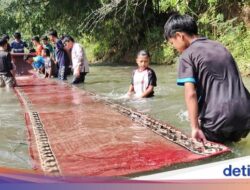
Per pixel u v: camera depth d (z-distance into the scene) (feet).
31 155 14.16
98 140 15.80
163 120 19.56
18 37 51.60
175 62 54.80
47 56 47.09
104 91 31.24
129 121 19.17
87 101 25.81
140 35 66.90
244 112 13.80
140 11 64.28
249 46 42.83
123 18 65.67
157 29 63.46
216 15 48.96
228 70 13.92
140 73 26.78
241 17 47.24
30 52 52.85
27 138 16.46
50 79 42.98
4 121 19.86
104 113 21.35
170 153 13.83
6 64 35.94
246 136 15.02
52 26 76.64
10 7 80.59
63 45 41.52
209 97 13.93
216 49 13.98
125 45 69.21
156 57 59.62
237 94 13.85
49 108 23.44
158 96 26.48
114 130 17.39
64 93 30.40
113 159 13.39
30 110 22.91
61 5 72.38
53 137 16.51
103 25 69.56
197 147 14.29
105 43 72.54
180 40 14.12
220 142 14.43
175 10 51.16
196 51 13.78
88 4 69.26
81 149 14.66
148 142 15.29
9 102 26.43
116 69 51.90
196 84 13.97
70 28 73.92
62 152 14.39
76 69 37.19
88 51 78.07
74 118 20.17
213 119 13.85
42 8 76.13
